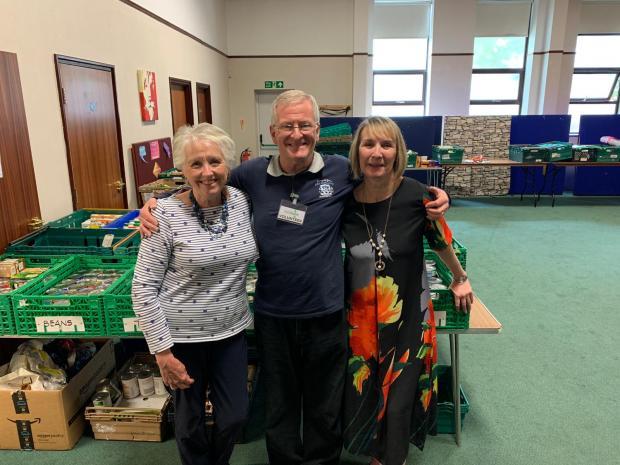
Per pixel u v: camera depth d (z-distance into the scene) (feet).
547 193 27.50
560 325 10.98
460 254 7.04
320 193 5.28
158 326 4.83
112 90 12.80
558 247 17.25
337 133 16.72
